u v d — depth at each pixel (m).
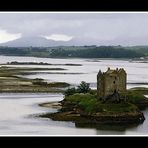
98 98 168.38
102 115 153.62
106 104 158.25
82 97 186.75
